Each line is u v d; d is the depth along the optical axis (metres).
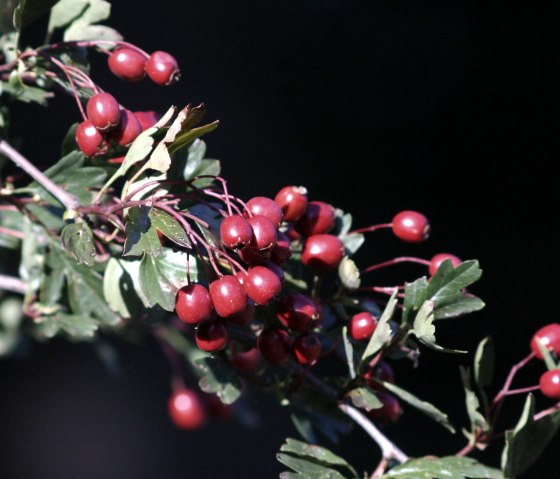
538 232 12.12
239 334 3.60
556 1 12.37
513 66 12.48
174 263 3.16
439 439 10.16
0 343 5.56
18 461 9.80
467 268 3.35
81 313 3.91
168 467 10.06
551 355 3.67
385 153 12.30
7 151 3.32
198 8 11.99
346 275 3.51
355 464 9.64
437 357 10.95
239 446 10.18
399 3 12.42
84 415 10.01
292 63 12.26
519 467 3.42
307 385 3.66
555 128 12.34
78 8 3.74
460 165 12.38
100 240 3.45
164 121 3.04
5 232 4.44
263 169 11.86
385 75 12.36
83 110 3.50
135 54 3.60
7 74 3.81
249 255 3.05
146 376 10.04
